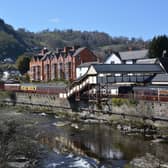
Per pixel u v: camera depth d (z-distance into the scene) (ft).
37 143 114.42
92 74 201.67
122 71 202.08
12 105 280.72
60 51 408.87
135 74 212.02
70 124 185.26
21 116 196.24
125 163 111.55
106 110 189.06
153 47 326.03
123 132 161.17
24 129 119.14
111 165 109.40
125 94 180.45
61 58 383.86
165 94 166.09
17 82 390.21
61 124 184.34
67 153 121.90
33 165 97.76
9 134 103.09
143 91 179.63
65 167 105.40
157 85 199.31
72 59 367.86
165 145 133.69
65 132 163.43
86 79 204.44
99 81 201.57
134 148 130.52
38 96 257.14
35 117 208.13
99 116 193.98
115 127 173.37
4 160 90.43
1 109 239.91
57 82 360.48
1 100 293.02
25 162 96.37
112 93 196.44
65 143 139.13
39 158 105.81
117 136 153.48
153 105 160.66
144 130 158.20
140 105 167.63
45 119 202.69
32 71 431.84
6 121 115.34
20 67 497.87
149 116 162.50
